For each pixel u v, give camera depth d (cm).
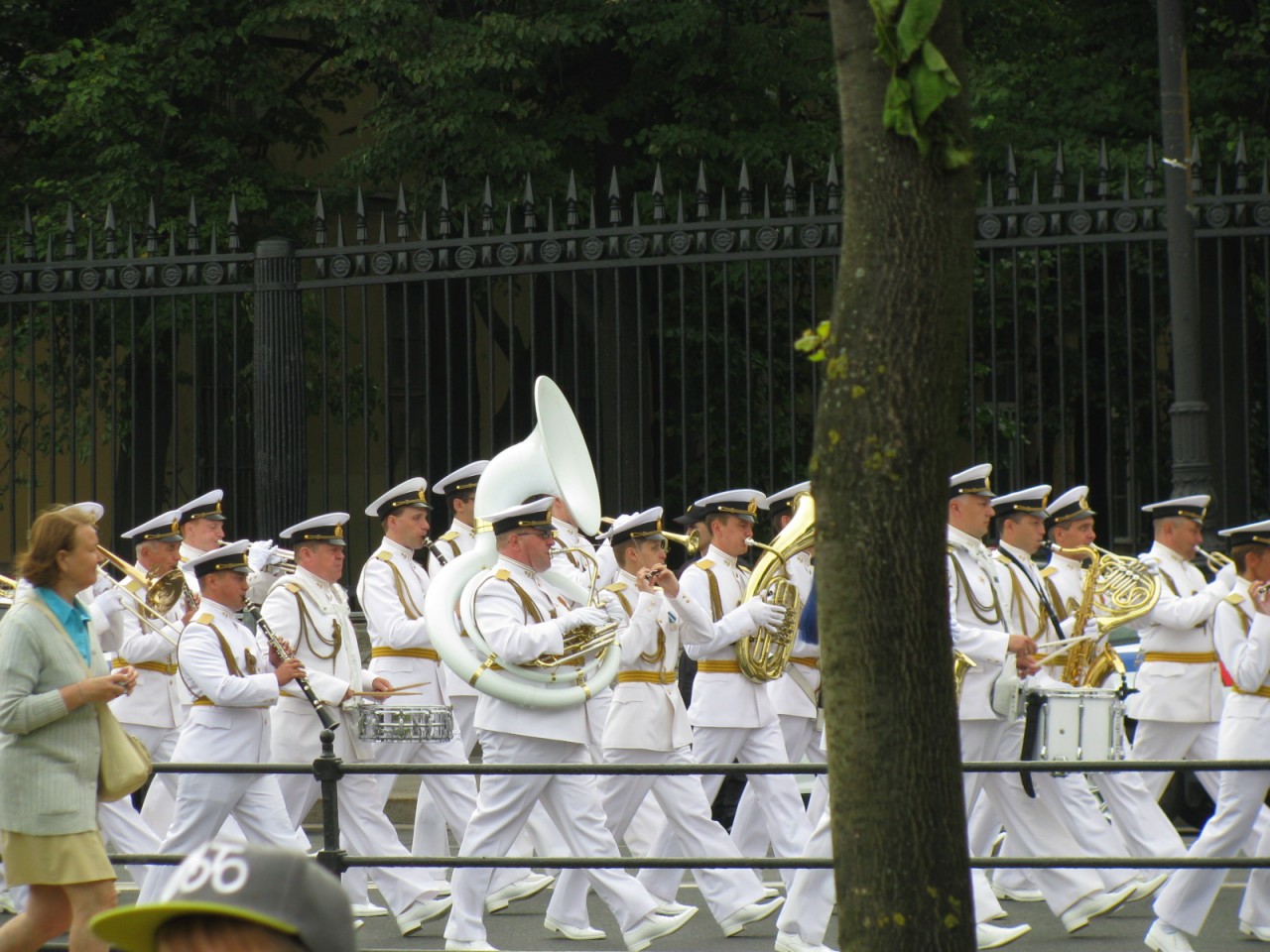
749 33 6769
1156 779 3728
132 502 4800
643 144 7106
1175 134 4200
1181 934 2967
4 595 3509
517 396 6912
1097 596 3591
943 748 1391
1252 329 6203
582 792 3056
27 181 7231
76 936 2322
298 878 798
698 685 3331
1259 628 3058
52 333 4894
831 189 4372
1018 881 3547
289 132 7594
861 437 1388
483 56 6256
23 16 7019
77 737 2341
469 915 2992
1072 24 7094
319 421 7438
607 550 3912
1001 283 6744
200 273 5166
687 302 6712
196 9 6806
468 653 3027
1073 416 6881
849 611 1391
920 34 1362
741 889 3192
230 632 3125
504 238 4597
